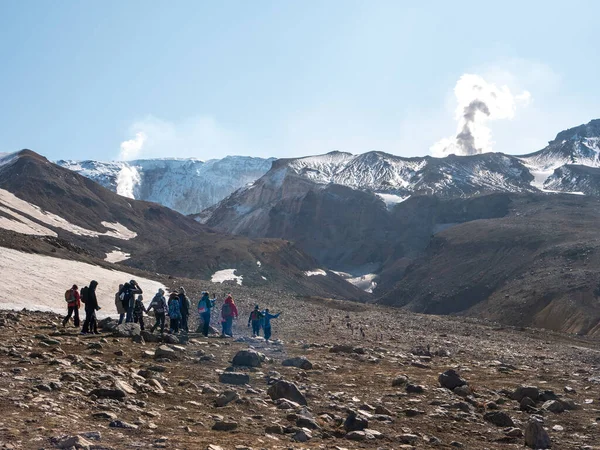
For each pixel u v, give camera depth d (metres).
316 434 11.40
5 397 11.57
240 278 178.62
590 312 138.12
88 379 14.27
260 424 11.84
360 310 98.44
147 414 11.70
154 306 30.34
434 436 12.07
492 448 11.51
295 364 21.09
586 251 183.50
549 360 36.31
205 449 9.26
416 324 72.81
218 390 15.18
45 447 8.52
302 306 80.38
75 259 76.88
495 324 94.94
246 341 30.44
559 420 14.57
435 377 20.62
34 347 20.00
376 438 11.40
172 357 20.25
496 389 19.05
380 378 19.70
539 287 163.38
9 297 45.31
